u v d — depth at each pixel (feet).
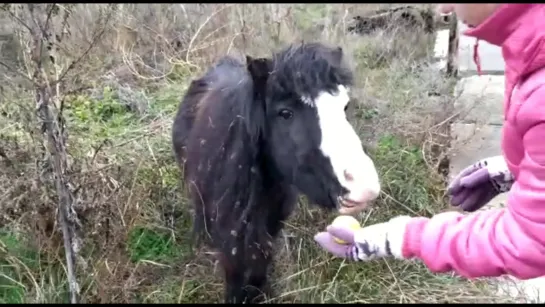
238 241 3.88
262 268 4.07
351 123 3.75
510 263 2.62
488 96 6.42
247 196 3.77
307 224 4.70
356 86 5.35
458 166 5.55
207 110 4.02
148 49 6.84
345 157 3.23
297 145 3.39
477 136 5.83
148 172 4.92
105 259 4.00
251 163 3.68
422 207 5.05
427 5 7.82
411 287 4.44
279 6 6.73
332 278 4.43
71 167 3.87
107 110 6.23
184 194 4.73
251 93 3.57
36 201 4.10
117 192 4.18
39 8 3.43
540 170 2.49
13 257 4.27
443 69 6.81
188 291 4.26
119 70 6.48
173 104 6.18
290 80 3.36
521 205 2.56
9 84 4.59
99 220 3.99
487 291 4.36
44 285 4.12
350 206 3.25
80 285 4.00
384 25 7.80
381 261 4.56
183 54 6.81
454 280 4.51
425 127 5.51
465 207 3.61
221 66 4.75
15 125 4.49
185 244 4.66
